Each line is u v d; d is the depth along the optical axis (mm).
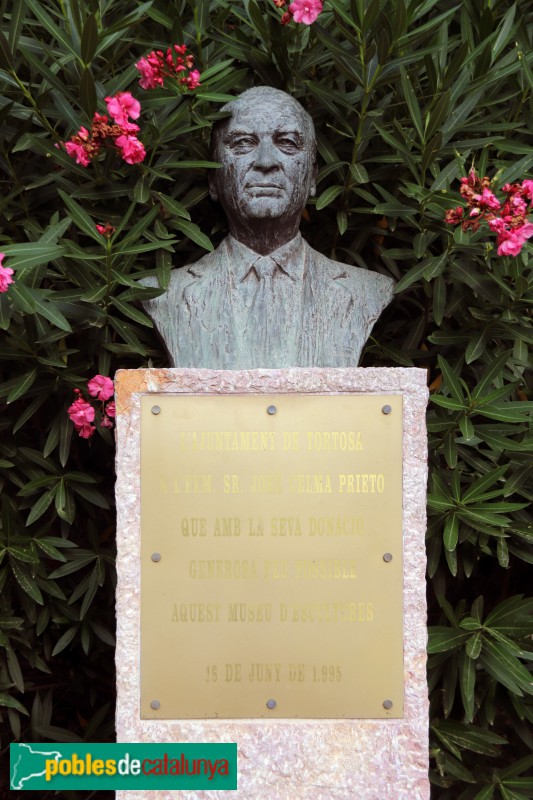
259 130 2939
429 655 3234
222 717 2645
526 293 3053
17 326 3033
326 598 2662
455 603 3709
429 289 3230
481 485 2973
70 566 3191
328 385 2707
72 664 3609
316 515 2678
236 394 2709
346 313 2973
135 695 2643
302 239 3107
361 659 2654
